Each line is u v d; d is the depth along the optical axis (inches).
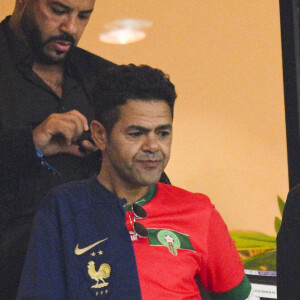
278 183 406.3
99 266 204.8
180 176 436.5
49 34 281.9
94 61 311.3
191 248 215.9
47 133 258.1
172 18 436.8
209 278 224.1
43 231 213.2
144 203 221.3
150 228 215.6
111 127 214.7
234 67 418.9
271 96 406.3
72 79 301.7
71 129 256.2
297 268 206.2
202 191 429.4
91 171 278.7
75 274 203.9
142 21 446.0
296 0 390.6
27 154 257.9
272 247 405.1
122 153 210.5
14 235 262.2
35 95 289.9
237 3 416.2
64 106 292.0
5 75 286.2
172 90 217.5
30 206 267.3
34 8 283.0
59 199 217.3
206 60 427.5
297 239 207.8
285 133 402.3
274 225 406.9
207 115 428.5
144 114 208.5
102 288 202.7
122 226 212.1
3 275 258.8
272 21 403.9
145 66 224.7
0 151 256.8
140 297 202.1
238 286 226.1
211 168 427.2
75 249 207.5
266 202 410.0
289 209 213.3
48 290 203.9
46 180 272.4
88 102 298.5
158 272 207.8
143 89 210.4
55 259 208.4
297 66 391.2
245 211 416.5
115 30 451.8
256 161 413.1
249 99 414.6
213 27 424.5
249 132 415.2
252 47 411.8
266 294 398.9
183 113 434.9
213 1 423.8
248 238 412.5
